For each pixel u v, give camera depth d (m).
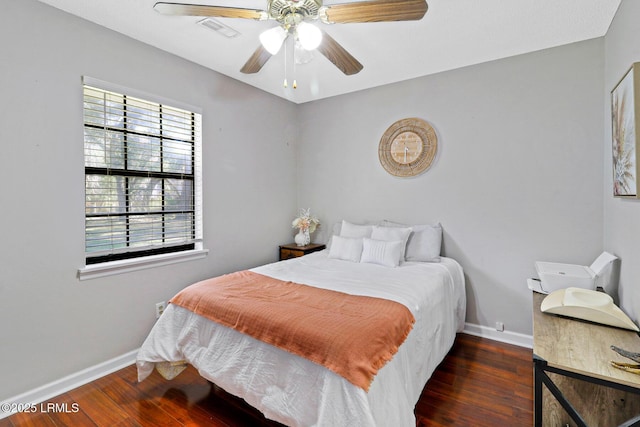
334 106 3.69
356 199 3.56
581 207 2.40
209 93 2.90
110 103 2.28
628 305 1.74
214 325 1.78
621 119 1.77
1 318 1.78
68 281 2.04
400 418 1.35
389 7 1.57
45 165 1.93
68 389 2.03
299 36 1.71
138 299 2.41
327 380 1.29
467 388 2.03
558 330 1.55
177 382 2.13
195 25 2.16
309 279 2.29
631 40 1.71
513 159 2.66
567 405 1.26
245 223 3.31
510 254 2.70
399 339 1.52
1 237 1.78
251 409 1.85
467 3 1.90
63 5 1.93
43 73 1.91
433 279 2.29
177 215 2.74
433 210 3.06
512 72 2.64
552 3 1.90
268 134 3.58
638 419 1.21
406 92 3.18
